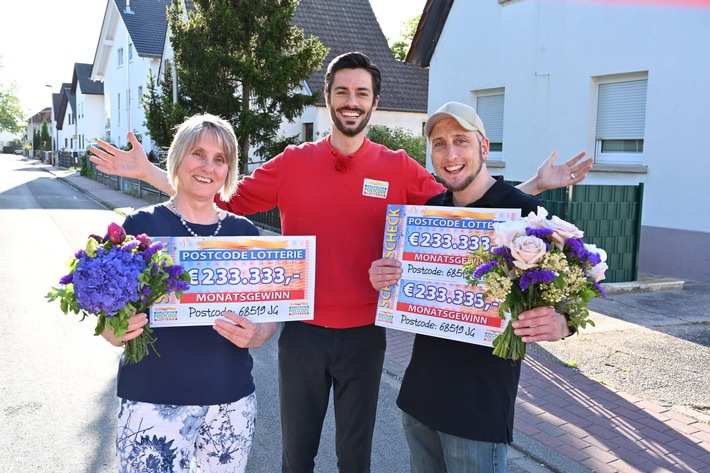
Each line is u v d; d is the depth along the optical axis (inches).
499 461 96.1
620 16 386.3
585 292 86.8
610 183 400.8
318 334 122.7
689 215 355.9
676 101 358.0
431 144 105.6
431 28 554.9
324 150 126.0
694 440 166.4
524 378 211.9
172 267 91.6
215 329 98.2
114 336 89.9
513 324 89.1
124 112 1382.9
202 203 104.8
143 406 94.7
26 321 282.4
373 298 124.1
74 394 197.6
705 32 339.6
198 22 527.8
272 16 518.0
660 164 369.1
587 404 190.5
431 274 105.6
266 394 205.2
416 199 129.4
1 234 550.9
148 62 1177.4
